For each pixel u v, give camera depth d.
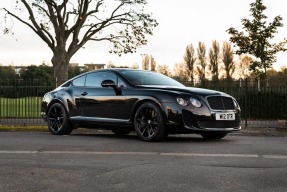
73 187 4.47
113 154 6.79
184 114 8.23
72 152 7.02
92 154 6.80
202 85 14.33
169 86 8.93
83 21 27.67
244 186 4.48
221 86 14.54
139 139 9.13
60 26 27.03
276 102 16.00
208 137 9.46
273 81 15.59
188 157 6.46
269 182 4.67
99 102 9.52
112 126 9.30
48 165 5.76
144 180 4.79
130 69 9.77
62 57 27.20
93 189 4.38
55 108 10.43
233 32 22.59
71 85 10.36
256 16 22.09
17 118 17.33
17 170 5.41
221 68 57.84
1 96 15.98
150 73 9.80
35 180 4.82
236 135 10.45
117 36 28.94
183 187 4.45
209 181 4.73
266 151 7.11
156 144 8.12
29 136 9.93
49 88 15.97
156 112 8.44
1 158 6.40
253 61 22.22
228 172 5.23
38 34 27.22
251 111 15.91
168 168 5.51
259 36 21.84
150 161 6.09
